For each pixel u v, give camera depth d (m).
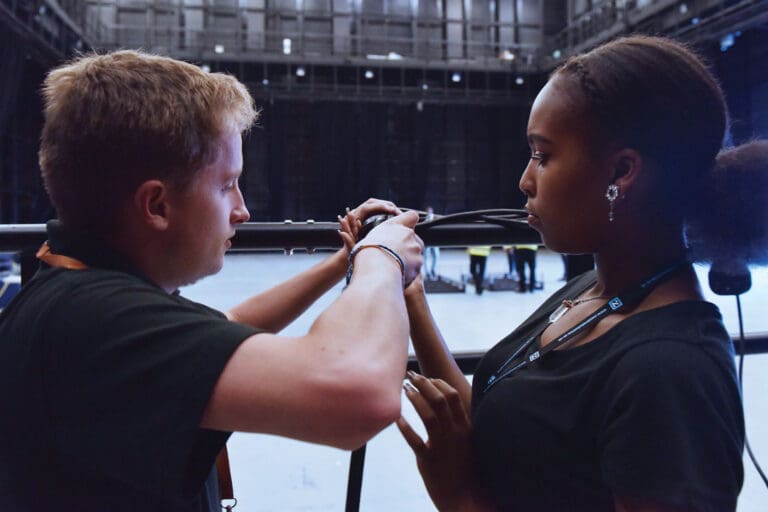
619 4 18.89
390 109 22.47
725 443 0.48
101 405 0.52
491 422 0.67
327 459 1.94
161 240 0.62
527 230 0.91
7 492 0.56
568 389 0.59
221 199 0.65
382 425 0.52
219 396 0.51
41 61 16.22
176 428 0.50
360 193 22.34
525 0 22.95
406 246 0.69
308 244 0.93
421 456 0.74
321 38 21.77
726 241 0.61
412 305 0.88
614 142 0.58
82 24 18.77
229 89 0.64
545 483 0.61
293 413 0.50
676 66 0.57
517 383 0.66
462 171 23.06
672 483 0.46
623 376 0.52
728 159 0.61
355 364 0.52
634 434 0.49
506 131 23.00
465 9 22.61
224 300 7.59
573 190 0.60
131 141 0.58
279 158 21.69
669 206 0.60
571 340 0.64
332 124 21.94
